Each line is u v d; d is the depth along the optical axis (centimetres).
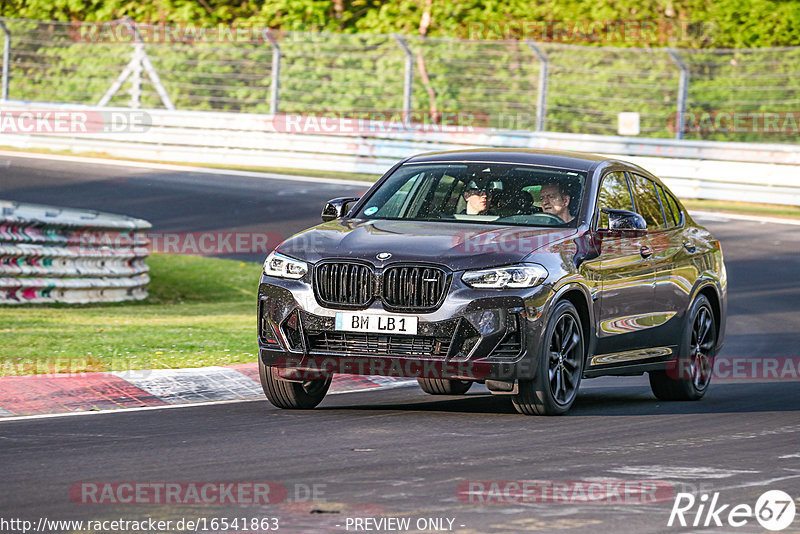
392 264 2758
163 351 3750
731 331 4947
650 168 9081
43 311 4869
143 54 11019
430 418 2844
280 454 2348
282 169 9625
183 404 3050
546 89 9938
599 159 3269
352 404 3106
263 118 9712
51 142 9875
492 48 11200
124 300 5484
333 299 2792
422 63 10975
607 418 2912
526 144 9450
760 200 8825
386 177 3197
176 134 9781
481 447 2445
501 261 2773
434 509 1877
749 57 11288
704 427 2795
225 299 5697
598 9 11962
